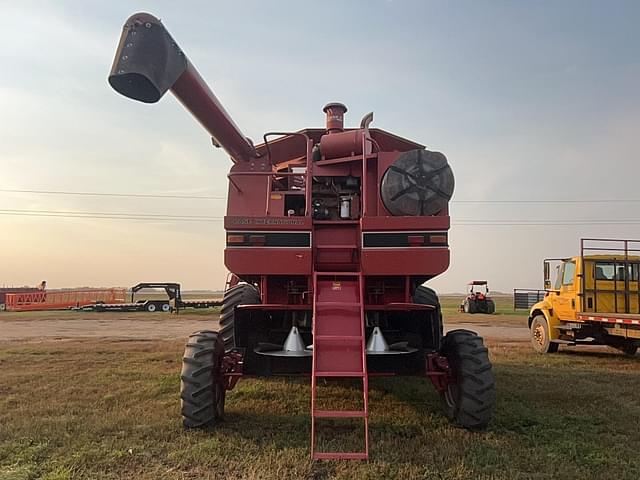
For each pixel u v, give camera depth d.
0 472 3.79
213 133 5.30
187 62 4.43
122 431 4.88
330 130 6.48
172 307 31.77
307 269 5.01
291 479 3.72
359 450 4.34
